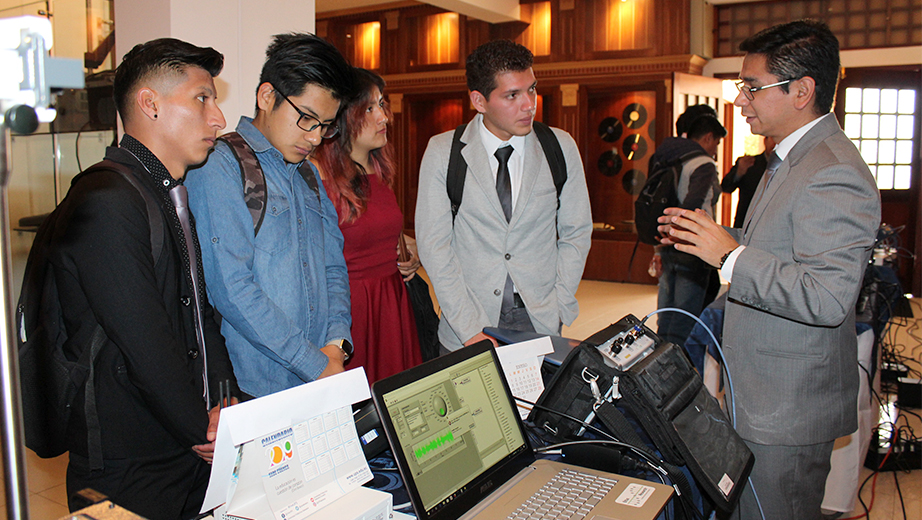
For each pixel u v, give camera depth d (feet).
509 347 5.08
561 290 6.70
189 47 4.06
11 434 1.85
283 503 3.14
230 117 8.91
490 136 6.53
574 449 4.23
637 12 23.65
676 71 23.04
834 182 4.64
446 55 27.22
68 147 9.64
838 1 21.91
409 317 7.13
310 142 4.77
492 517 3.43
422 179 6.65
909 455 9.82
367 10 28.40
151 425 4.07
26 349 3.80
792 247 4.90
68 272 3.72
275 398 3.19
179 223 4.20
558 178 6.66
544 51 25.54
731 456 4.34
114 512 2.52
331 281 5.47
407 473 3.30
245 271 4.51
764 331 5.17
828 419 5.12
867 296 8.51
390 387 3.46
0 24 1.81
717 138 13.60
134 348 3.71
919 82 21.16
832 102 5.06
